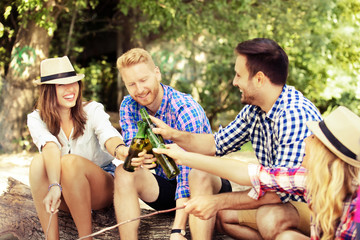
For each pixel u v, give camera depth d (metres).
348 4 9.25
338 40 9.28
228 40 8.98
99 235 3.19
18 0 7.47
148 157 2.63
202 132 3.04
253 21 8.86
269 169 2.45
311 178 2.13
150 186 2.96
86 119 3.12
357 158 2.03
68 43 9.34
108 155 3.27
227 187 3.04
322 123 2.12
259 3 9.05
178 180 2.86
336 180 2.04
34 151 7.93
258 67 2.60
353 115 2.11
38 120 3.07
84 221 2.87
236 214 2.88
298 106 2.58
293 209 2.55
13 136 7.86
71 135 3.11
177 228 2.76
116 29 10.43
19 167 6.51
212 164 2.45
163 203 3.06
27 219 3.37
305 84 9.36
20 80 7.94
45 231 2.91
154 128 2.66
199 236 2.68
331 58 9.35
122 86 10.70
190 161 2.45
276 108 2.65
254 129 2.87
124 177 2.77
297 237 2.39
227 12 8.86
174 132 2.80
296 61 9.36
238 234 2.90
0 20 8.46
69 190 2.82
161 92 3.04
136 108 3.12
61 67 3.01
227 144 2.97
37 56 8.01
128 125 3.11
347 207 2.06
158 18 8.64
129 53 2.87
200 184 2.72
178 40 9.77
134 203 2.78
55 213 2.91
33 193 2.88
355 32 9.31
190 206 2.52
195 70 9.74
